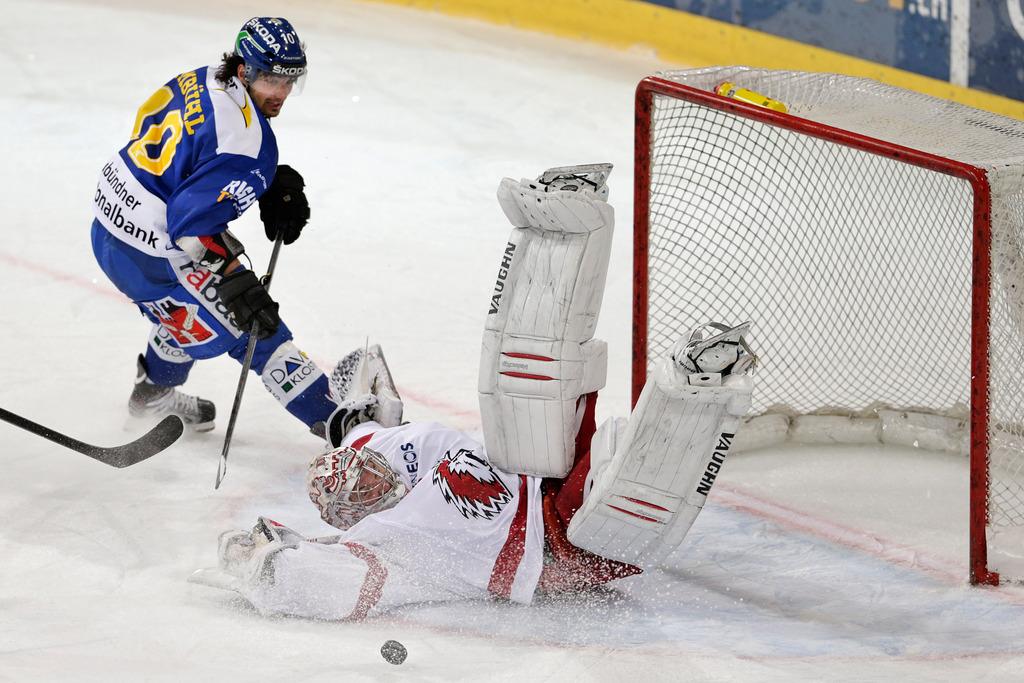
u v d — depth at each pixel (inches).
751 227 928.9
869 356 707.4
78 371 676.7
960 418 626.5
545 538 449.1
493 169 1138.7
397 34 1536.7
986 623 451.2
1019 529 527.5
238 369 713.0
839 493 582.9
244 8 1571.1
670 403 399.2
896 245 856.3
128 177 548.7
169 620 418.9
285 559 417.7
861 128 580.1
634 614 452.1
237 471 576.1
